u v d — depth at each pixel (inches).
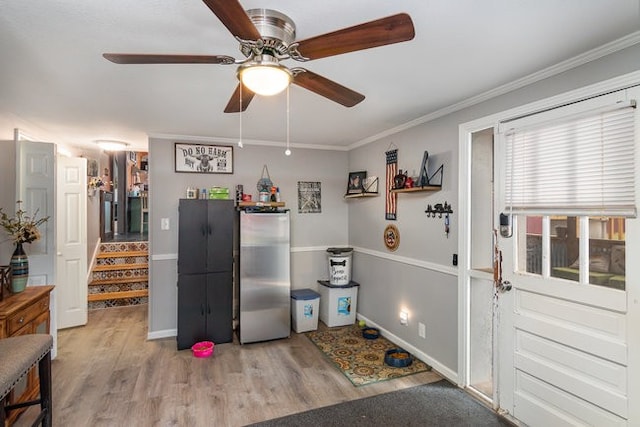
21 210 120.5
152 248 151.4
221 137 158.9
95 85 91.6
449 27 63.6
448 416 95.3
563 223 81.8
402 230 138.6
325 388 110.0
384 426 91.2
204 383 113.0
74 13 58.0
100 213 239.3
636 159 67.9
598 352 74.7
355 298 170.6
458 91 97.8
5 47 70.0
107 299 191.5
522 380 90.8
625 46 68.8
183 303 140.9
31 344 71.7
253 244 147.3
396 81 90.2
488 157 109.5
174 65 79.0
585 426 76.9
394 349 134.4
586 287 76.7
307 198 177.0
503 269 95.4
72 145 177.2
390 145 146.3
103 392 106.7
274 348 141.6
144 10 57.2
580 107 76.9
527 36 67.1
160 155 152.3
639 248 67.9
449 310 114.9
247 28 48.4
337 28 63.7
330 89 67.9
